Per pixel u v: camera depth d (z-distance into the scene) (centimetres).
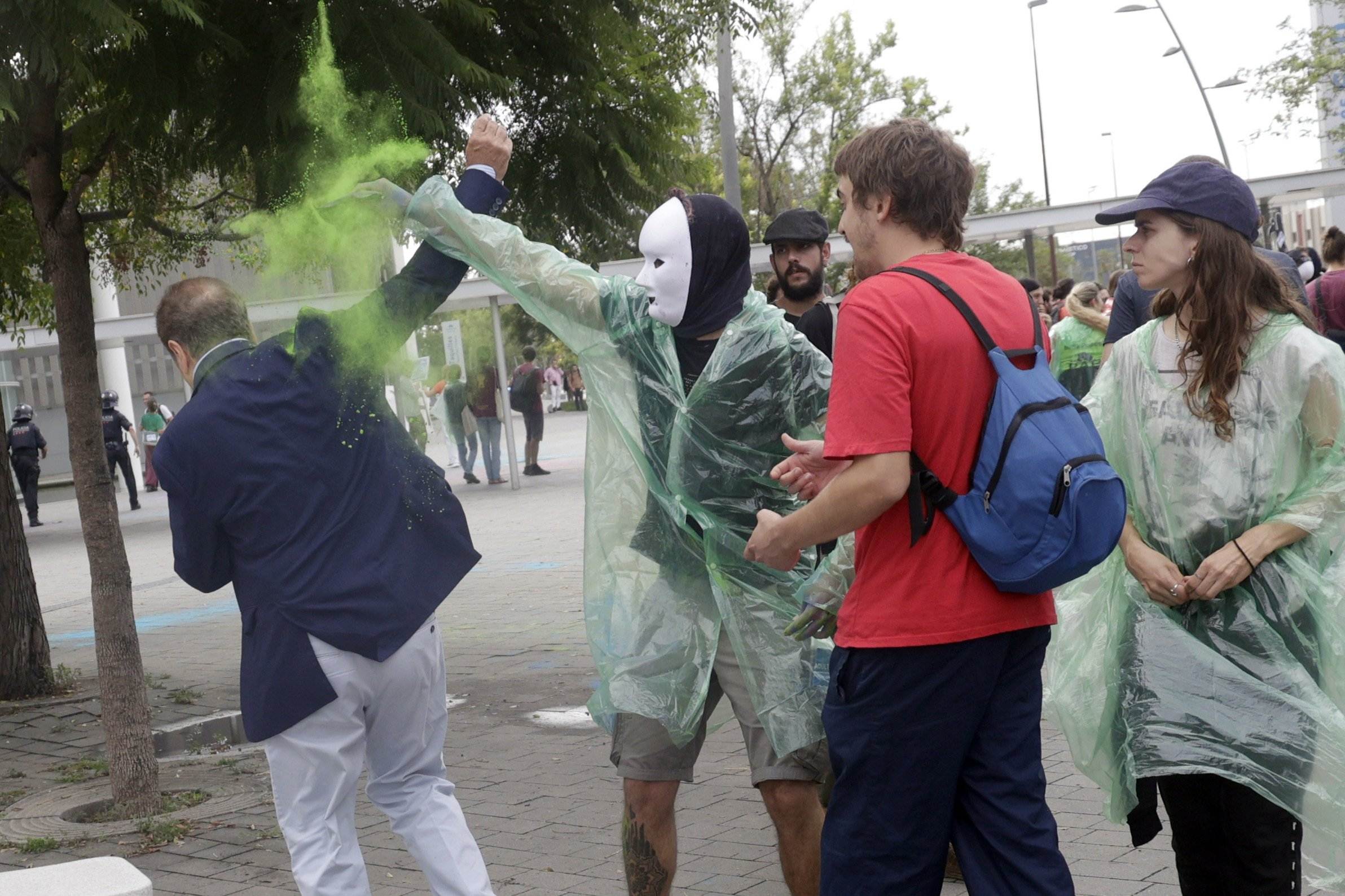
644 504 335
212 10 451
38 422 3241
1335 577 288
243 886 426
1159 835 419
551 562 1159
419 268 321
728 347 319
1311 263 1002
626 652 330
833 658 252
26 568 745
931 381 233
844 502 232
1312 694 281
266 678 302
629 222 631
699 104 722
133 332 1822
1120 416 304
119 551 511
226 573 315
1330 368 280
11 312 897
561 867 425
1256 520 287
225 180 511
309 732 304
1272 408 284
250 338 313
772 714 320
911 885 244
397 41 451
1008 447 228
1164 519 295
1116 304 668
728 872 412
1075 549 226
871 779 243
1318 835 289
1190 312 290
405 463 317
